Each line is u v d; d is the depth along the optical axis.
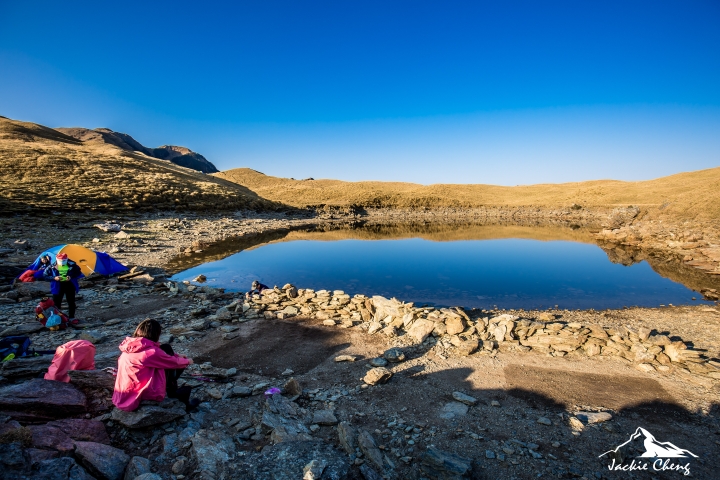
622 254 27.38
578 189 119.81
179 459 4.24
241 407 5.84
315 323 10.38
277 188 130.50
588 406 6.16
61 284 9.55
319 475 3.85
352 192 114.94
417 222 67.31
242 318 10.72
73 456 3.96
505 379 7.12
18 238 23.06
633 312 13.04
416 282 17.92
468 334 9.30
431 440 5.15
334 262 23.62
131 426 4.59
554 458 4.82
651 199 86.25
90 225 29.98
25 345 6.51
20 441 3.75
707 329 10.70
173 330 9.38
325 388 6.71
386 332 9.48
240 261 23.12
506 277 19.22
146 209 42.28
